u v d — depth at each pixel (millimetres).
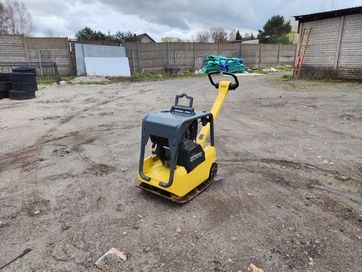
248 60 24094
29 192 3078
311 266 2051
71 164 3846
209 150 3148
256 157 4109
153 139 2807
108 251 2150
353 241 2318
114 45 18203
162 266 2035
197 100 9086
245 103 8398
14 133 5316
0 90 9023
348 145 4641
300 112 7066
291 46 26156
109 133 5328
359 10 11984
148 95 10086
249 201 2910
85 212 2697
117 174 3520
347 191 3145
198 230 2436
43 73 15375
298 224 2533
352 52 12688
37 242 2273
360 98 8641
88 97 9625
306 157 4125
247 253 2170
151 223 2527
